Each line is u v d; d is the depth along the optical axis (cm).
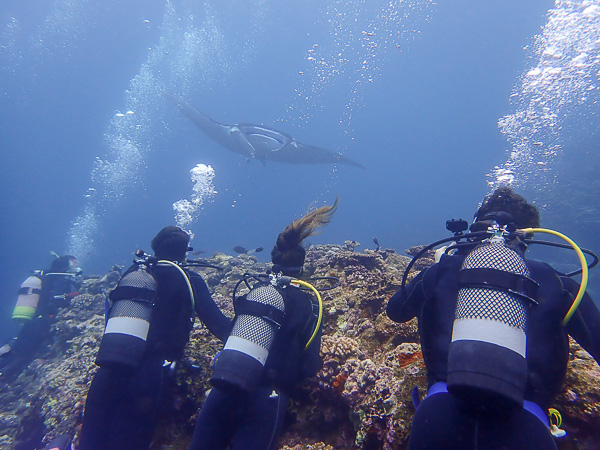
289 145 1641
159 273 232
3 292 3005
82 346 509
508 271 126
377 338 296
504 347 113
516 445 112
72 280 648
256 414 187
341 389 246
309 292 215
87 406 210
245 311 186
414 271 481
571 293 137
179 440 258
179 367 273
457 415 121
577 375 194
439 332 142
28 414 461
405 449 177
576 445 174
